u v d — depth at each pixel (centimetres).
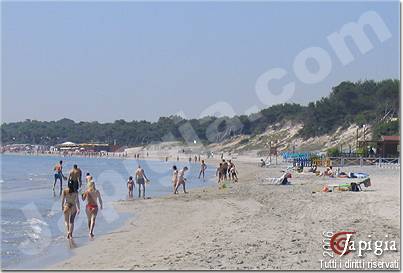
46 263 1761
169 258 1622
